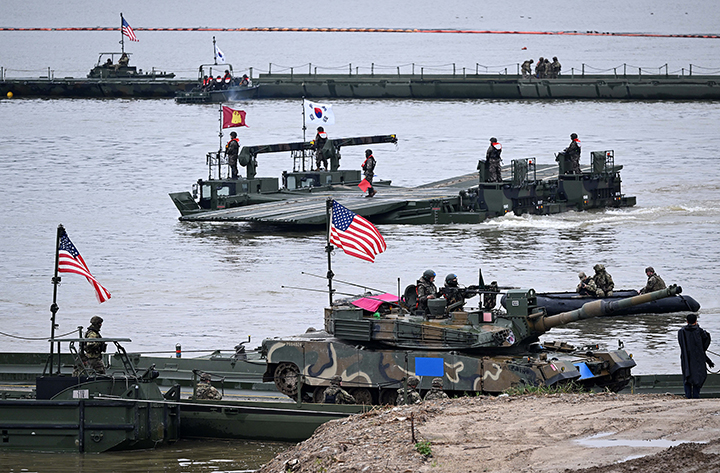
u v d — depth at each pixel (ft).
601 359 318.65
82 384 293.84
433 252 613.11
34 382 364.58
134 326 438.40
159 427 299.58
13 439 294.87
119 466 279.08
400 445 220.43
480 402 262.06
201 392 325.42
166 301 489.26
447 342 317.22
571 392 289.53
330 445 228.84
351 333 327.47
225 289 515.91
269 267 577.02
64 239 320.70
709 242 645.51
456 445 217.15
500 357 314.76
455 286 337.31
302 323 440.86
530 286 505.66
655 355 391.86
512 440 216.95
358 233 393.50
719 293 497.87
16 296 503.61
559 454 203.41
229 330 428.97
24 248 640.58
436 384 304.91
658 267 562.25
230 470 275.59
